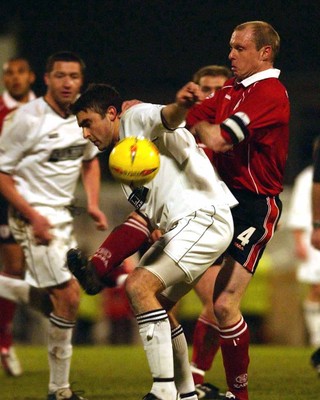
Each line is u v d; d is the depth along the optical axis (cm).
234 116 1891
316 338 4309
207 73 2669
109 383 2769
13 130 2466
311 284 4300
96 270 1961
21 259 3067
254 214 2114
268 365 3186
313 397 2425
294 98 6788
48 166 2503
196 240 1902
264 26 2081
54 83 2477
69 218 2541
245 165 2103
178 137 1923
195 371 2472
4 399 2470
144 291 1881
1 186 2459
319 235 2817
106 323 4944
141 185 1880
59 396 2380
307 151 6719
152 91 7106
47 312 2639
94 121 1952
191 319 4812
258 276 4906
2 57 6681
